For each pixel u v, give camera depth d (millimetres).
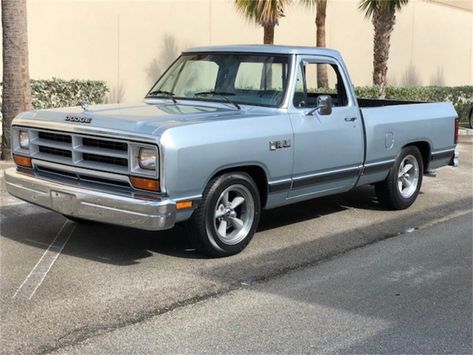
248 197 6004
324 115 6637
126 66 13977
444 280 5523
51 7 12922
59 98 12375
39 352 3973
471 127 17906
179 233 6656
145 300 4844
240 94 6641
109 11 13625
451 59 22531
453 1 22250
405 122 7855
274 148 6051
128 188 5387
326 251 6293
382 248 6465
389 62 20062
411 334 4387
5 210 7434
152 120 5473
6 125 10094
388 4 14945
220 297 4973
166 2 14344
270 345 4164
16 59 9945
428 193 9367
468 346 4219
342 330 4426
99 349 4039
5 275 5285
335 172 6914
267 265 5789
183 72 7199
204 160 5406
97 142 5512
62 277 5277
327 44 17922
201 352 4039
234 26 15555
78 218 6137
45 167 5980
